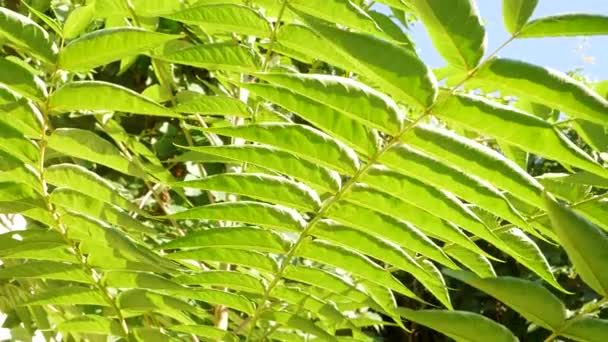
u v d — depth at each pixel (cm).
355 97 89
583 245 91
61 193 107
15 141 101
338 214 100
